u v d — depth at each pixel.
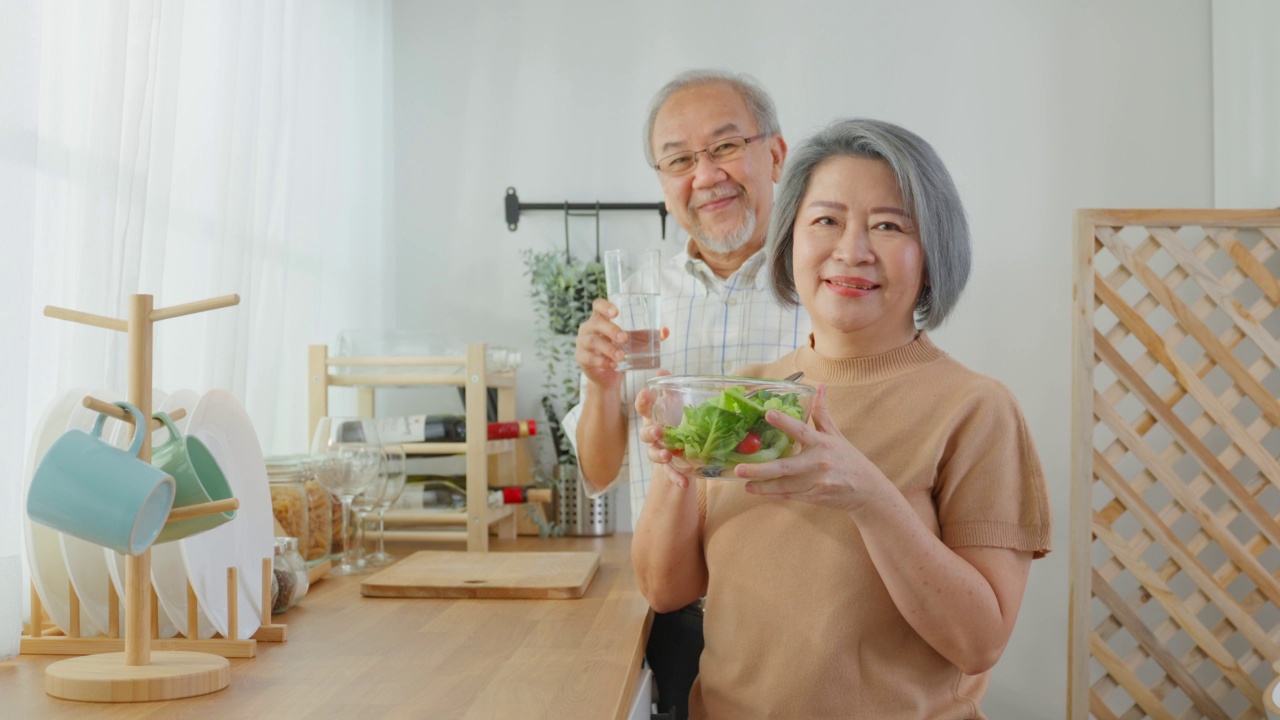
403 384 2.05
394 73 2.60
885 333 0.98
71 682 0.83
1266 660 2.44
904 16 2.57
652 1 2.59
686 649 1.37
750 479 0.77
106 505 0.79
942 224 0.94
